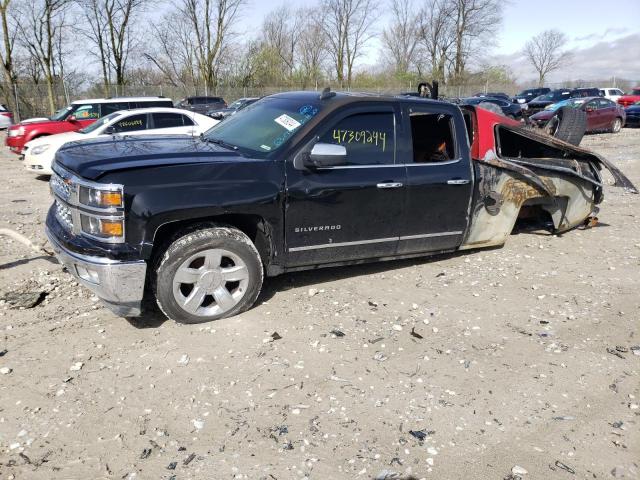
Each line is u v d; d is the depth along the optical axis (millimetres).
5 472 2572
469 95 48500
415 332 4082
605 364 3699
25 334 3896
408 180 4734
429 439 2893
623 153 15172
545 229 6957
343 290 4828
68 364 3516
